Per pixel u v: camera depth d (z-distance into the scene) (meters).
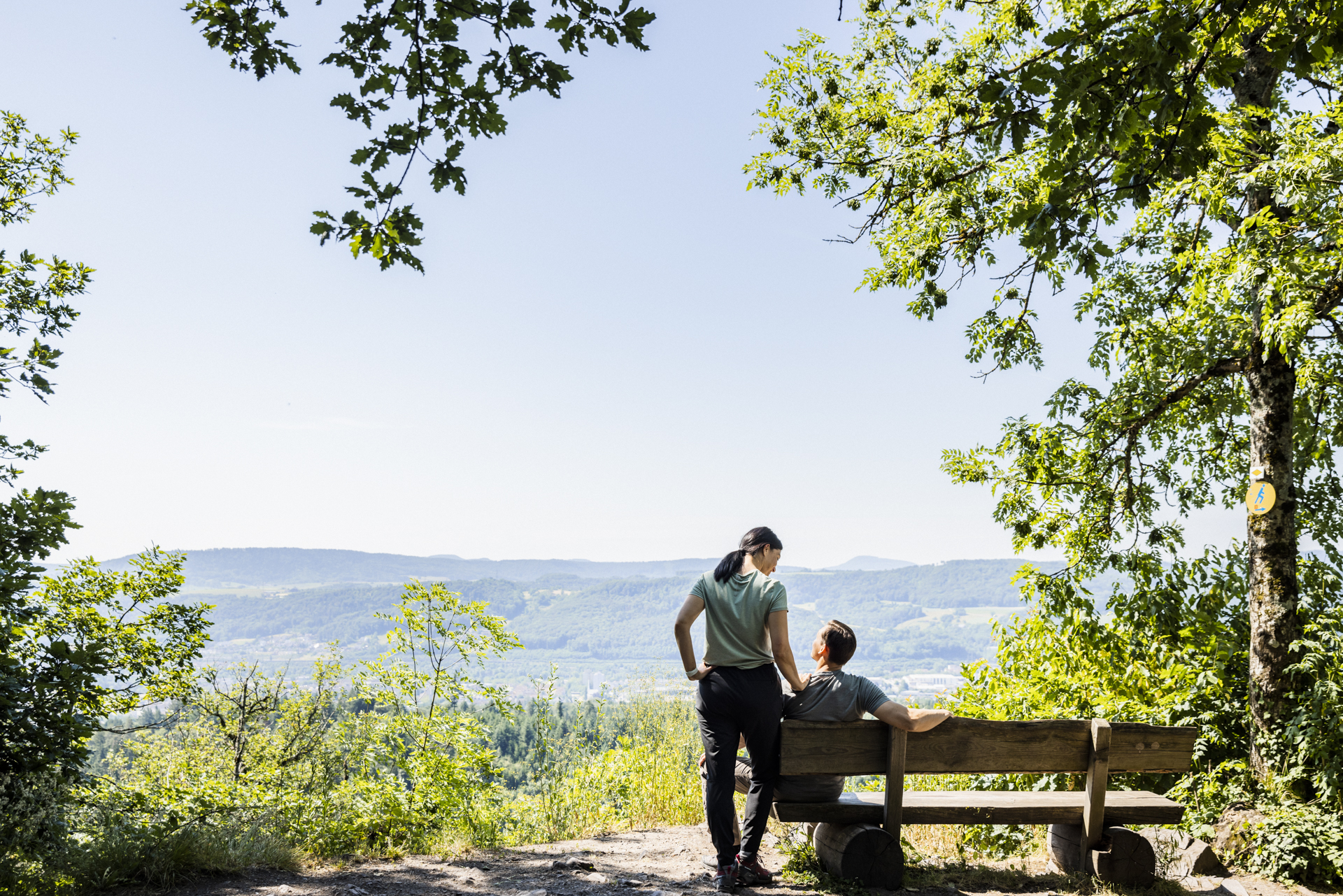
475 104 4.00
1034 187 6.08
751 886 4.08
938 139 7.24
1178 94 3.01
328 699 12.29
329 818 5.43
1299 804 5.03
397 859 4.88
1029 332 8.11
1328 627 5.74
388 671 7.68
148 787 6.00
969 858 5.03
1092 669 7.12
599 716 7.96
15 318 7.52
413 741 7.30
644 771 7.47
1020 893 4.08
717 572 4.17
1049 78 3.06
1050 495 7.56
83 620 7.46
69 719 4.09
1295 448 6.79
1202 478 8.26
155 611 8.12
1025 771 4.24
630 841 5.74
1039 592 7.42
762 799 4.10
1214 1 3.09
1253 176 5.00
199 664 8.98
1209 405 7.40
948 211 6.91
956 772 4.16
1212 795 5.47
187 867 4.04
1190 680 6.50
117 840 4.05
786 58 8.40
